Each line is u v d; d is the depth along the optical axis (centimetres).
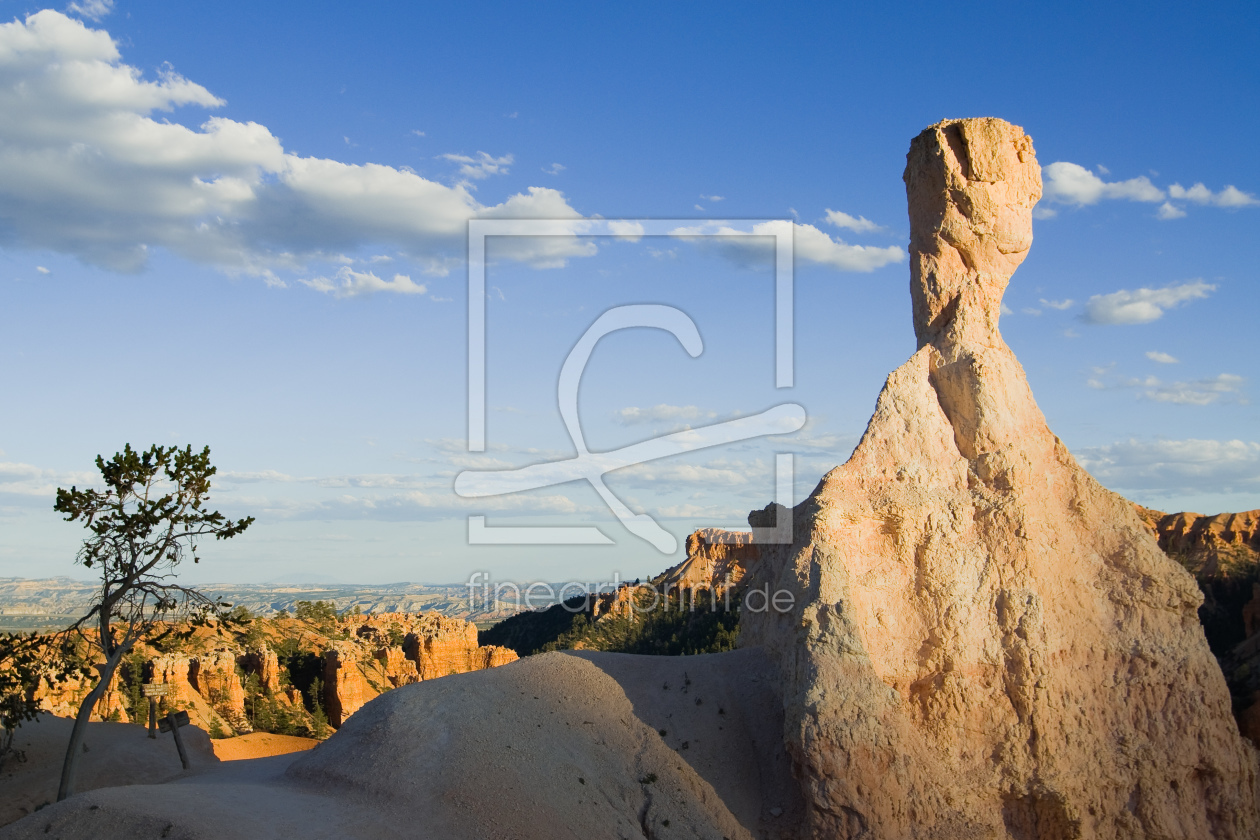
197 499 3559
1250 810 2941
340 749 2938
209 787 2719
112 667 3378
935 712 2961
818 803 2600
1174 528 9725
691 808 2781
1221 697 3039
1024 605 3073
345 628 11681
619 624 10212
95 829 2284
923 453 3419
